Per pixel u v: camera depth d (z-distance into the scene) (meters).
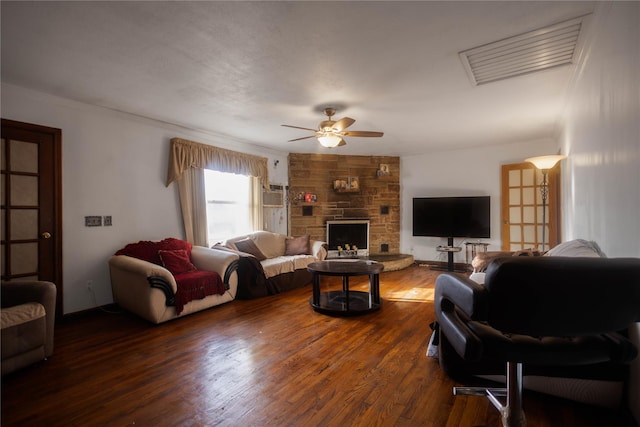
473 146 5.91
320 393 1.97
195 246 4.32
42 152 3.20
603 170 2.16
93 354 2.53
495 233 5.88
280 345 2.68
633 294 1.03
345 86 3.07
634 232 1.64
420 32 2.17
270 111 3.78
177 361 2.40
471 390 1.83
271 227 5.89
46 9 1.89
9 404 1.87
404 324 3.17
